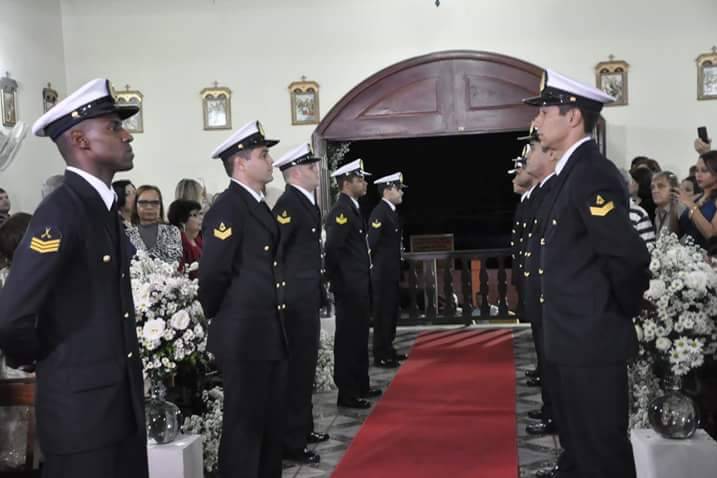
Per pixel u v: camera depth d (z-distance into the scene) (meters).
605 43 8.54
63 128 2.28
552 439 4.41
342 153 9.39
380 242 6.52
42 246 2.09
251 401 3.32
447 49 8.80
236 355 3.29
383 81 8.80
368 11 8.91
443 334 8.03
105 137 2.30
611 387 2.72
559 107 2.86
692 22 8.38
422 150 12.28
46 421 2.18
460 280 10.13
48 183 4.93
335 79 8.99
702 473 3.02
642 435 3.18
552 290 2.81
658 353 3.45
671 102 8.45
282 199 4.36
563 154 2.92
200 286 3.30
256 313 3.32
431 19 8.82
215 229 3.28
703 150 6.73
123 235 2.39
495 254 8.40
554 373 3.21
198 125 9.17
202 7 9.09
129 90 9.20
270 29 9.05
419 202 12.52
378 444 4.40
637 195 6.68
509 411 5.01
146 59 9.18
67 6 9.17
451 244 10.79
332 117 8.86
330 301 6.74
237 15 9.08
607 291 2.73
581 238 2.76
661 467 3.05
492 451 4.19
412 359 6.84
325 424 4.91
